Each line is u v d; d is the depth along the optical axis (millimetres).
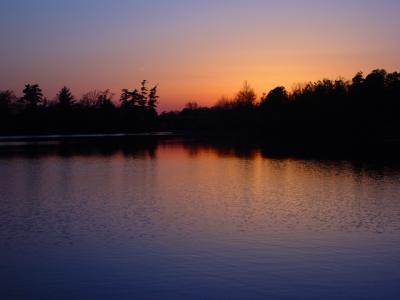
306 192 30062
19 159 55906
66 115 137500
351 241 17953
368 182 34781
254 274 14211
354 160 53594
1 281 13766
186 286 13266
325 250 16734
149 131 161125
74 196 28609
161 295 12633
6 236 18844
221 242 17766
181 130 170375
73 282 13633
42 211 23891
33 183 34594
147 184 34094
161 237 18531
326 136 108875
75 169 44875
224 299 12367
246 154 64500
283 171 42719
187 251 16594
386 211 23734
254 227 20250
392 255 16156
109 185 33562
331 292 12859
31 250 16844
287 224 20859
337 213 23281
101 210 24125
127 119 152750
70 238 18469
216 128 163500
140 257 15922
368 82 111938
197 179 37156
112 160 55250
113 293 12805
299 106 120688
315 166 47125
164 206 25219
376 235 18922
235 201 26750
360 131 106438
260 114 138875
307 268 14766
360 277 14000
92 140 105250
